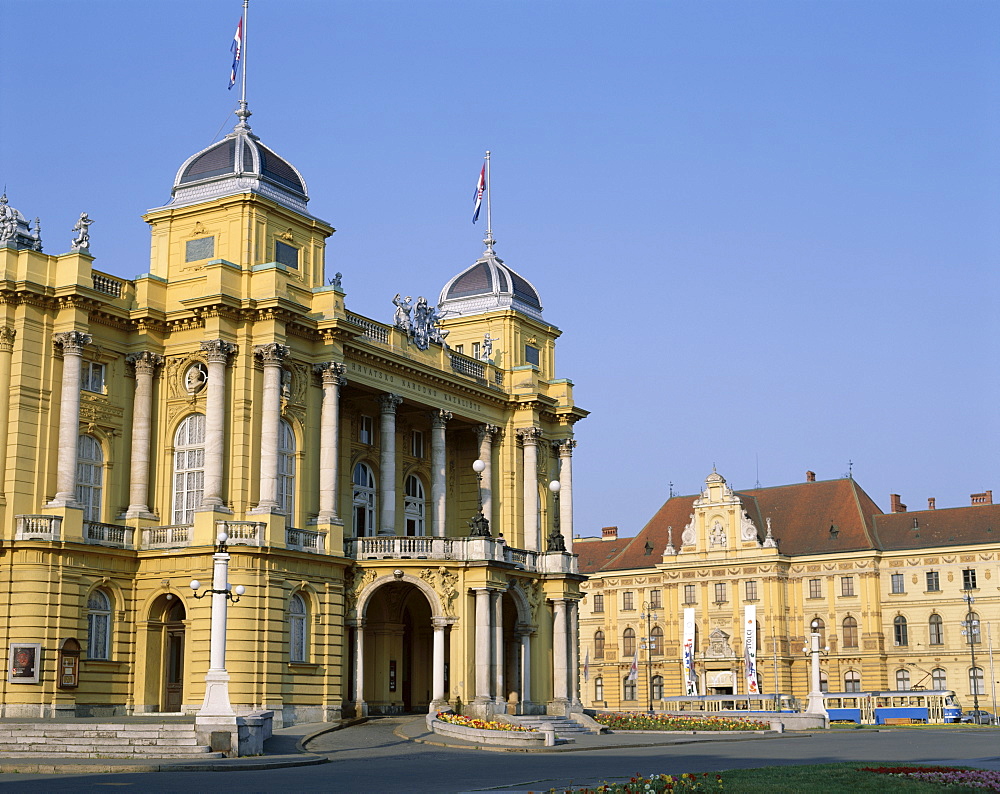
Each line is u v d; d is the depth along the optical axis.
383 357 66.06
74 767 37.19
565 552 75.25
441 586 63.12
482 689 62.72
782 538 127.00
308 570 58.69
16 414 53.25
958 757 45.62
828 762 42.53
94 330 57.00
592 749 51.72
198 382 58.56
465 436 78.06
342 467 67.19
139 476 57.75
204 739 41.69
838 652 120.25
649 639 121.94
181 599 55.41
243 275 59.50
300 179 65.81
